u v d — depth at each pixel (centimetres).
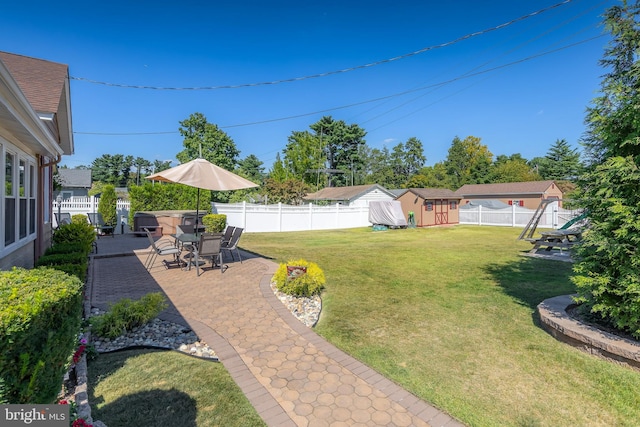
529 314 456
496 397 267
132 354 332
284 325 412
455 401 260
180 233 820
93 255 849
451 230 1884
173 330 391
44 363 160
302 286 528
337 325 419
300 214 1838
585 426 232
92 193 2750
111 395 261
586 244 371
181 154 2764
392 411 245
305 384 281
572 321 380
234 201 2509
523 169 4481
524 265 820
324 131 4450
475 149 5319
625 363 304
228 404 252
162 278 642
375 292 568
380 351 347
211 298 515
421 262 856
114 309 384
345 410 246
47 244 832
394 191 2962
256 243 1238
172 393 265
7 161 448
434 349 353
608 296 355
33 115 357
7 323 137
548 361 324
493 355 339
